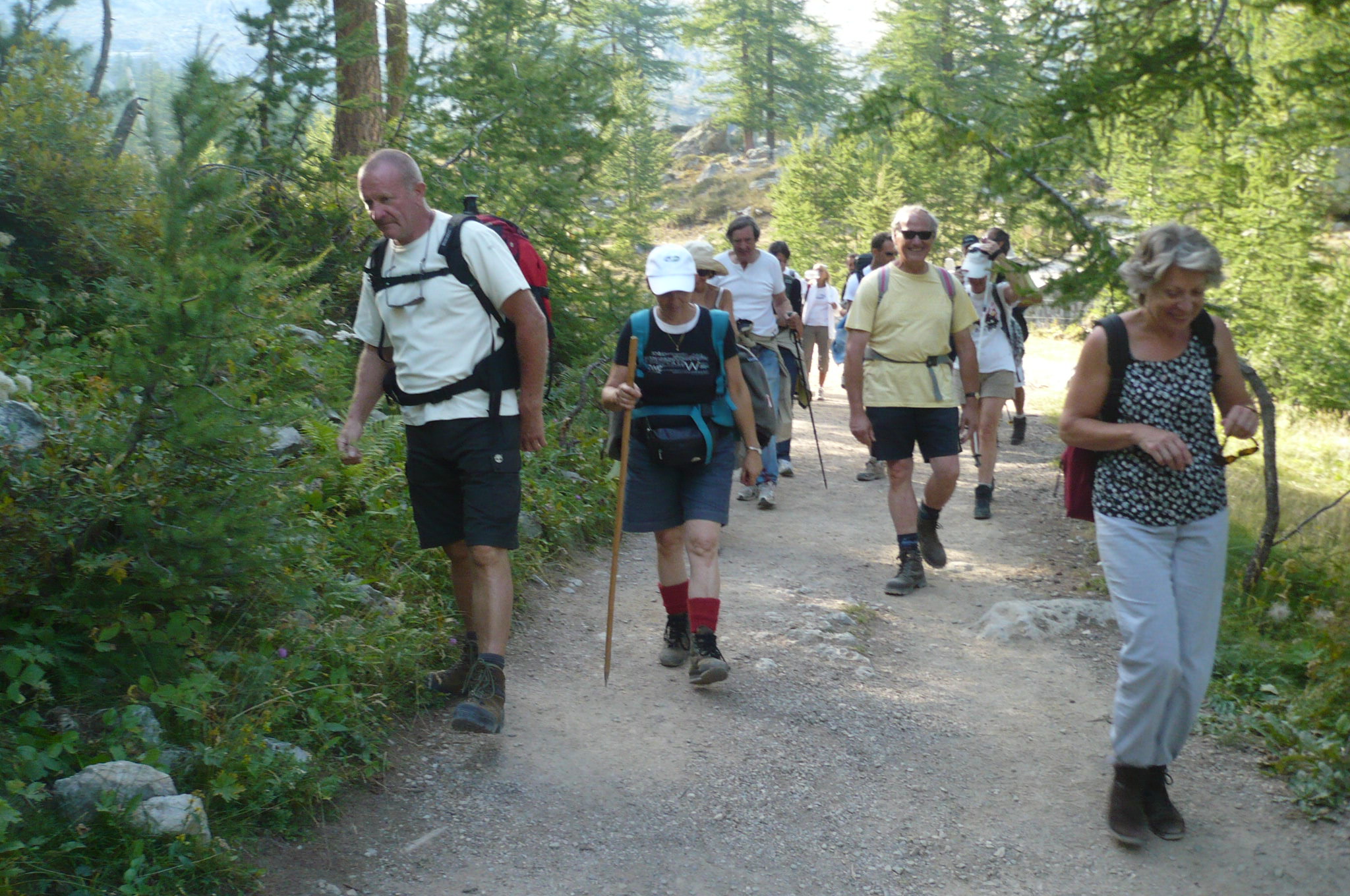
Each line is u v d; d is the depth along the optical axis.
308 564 4.14
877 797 3.63
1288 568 5.49
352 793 3.42
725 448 4.48
